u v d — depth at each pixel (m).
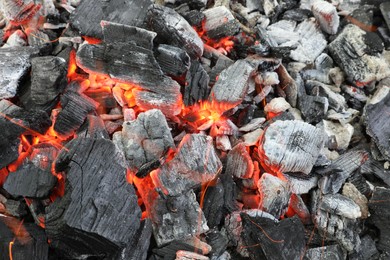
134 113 0.68
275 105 0.73
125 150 0.65
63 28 0.74
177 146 0.68
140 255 0.62
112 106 0.69
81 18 0.71
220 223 0.67
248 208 0.69
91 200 0.59
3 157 0.64
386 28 0.85
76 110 0.66
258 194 0.69
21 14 0.73
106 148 0.62
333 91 0.78
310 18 0.82
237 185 0.69
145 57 0.67
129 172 0.64
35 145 0.65
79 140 0.62
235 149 0.69
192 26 0.75
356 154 0.73
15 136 0.64
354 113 0.77
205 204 0.66
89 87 0.69
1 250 0.60
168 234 0.63
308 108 0.74
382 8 0.85
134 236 0.62
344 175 0.71
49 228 0.60
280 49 0.74
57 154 0.64
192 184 0.64
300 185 0.69
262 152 0.68
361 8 0.86
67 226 0.58
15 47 0.70
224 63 0.73
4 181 0.63
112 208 0.60
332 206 0.67
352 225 0.67
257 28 0.76
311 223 0.69
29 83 0.68
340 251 0.67
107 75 0.68
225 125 0.70
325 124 0.75
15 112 0.65
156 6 0.72
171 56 0.68
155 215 0.64
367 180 0.74
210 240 0.65
